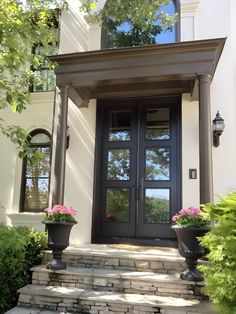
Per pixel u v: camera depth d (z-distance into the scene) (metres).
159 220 5.23
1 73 3.65
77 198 5.47
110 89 5.49
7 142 7.12
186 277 3.50
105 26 5.95
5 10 3.53
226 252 2.85
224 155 4.98
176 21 5.46
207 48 4.31
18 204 6.93
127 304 3.31
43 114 7.08
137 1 5.18
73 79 4.76
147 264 3.95
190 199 5.01
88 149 5.59
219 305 2.77
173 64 4.41
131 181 5.46
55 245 3.91
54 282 3.86
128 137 5.62
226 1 5.39
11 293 3.79
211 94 5.18
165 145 5.42
